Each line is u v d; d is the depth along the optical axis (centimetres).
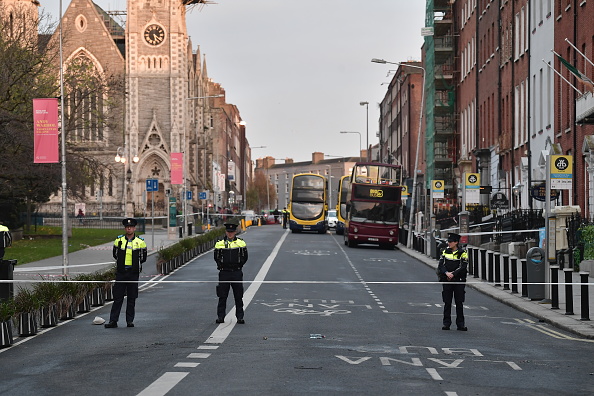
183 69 12281
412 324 2164
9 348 1761
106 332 1995
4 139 5041
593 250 3356
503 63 6178
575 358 1622
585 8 4169
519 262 4141
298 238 7525
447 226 5975
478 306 2680
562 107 4594
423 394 1217
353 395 1198
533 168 5266
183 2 12412
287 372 1393
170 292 3012
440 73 8512
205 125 14875
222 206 15900
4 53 5462
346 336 1897
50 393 1238
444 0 8731
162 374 1378
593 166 3972
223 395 1191
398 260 4941
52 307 2139
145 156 12169
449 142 8662
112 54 12288
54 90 5784
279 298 2788
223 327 2053
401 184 6256
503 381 1348
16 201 6372
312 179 8938
